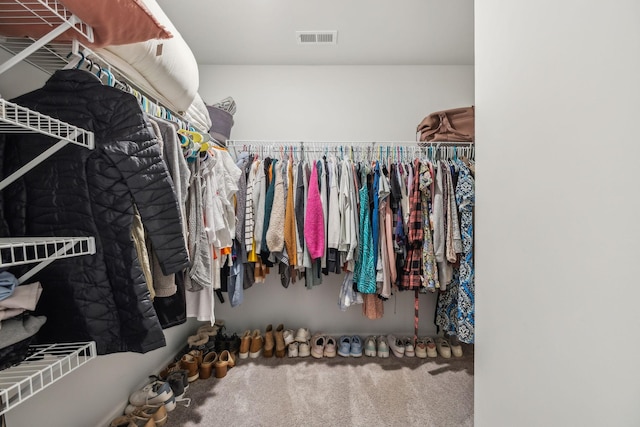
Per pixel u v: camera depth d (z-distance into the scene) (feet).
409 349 6.52
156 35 2.47
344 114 7.51
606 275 1.40
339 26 5.95
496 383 2.35
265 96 7.52
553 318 1.74
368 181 6.26
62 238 2.17
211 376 5.72
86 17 2.13
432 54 7.02
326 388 5.32
